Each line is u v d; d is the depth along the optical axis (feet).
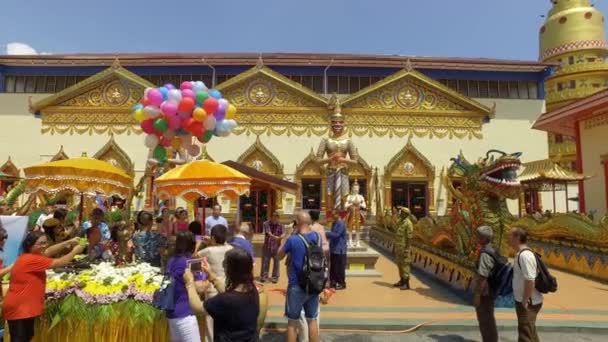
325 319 24.35
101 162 30.01
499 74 84.07
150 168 39.06
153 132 36.37
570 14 115.55
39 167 27.50
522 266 17.98
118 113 78.95
